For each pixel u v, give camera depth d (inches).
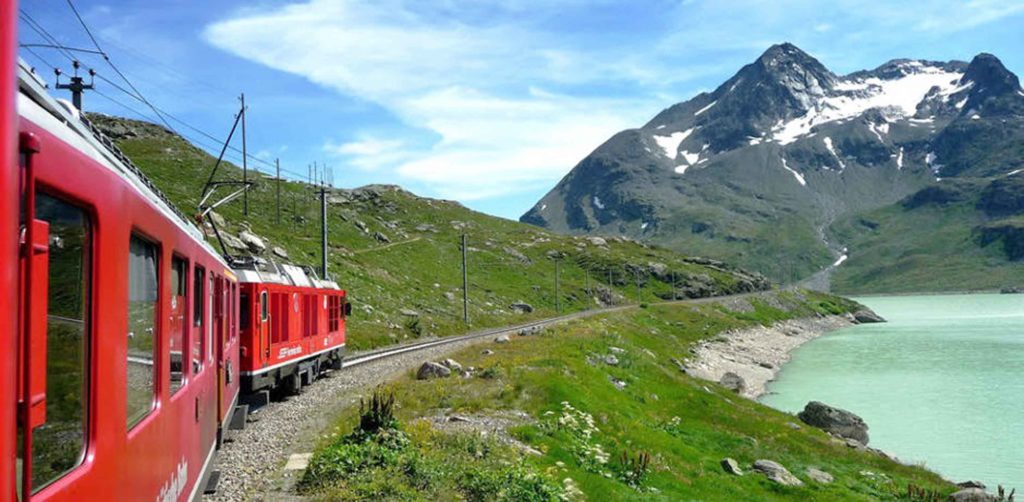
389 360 1644.9
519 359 1456.7
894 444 1915.6
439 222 7175.2
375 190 7529.5
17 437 145.0
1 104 129.7
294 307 1085.8
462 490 617.9
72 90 979.3
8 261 131.6
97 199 202.2
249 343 879.7
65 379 181.5
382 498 554.9
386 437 675.4
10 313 132.0
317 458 624.4
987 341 4475.9
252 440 746.2
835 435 1688.0
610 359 1784.0
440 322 3164.4
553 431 901.8
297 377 1111.6
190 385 374.9
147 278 273.1
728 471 1095.0
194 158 5359.3
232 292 701.9
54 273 174.4
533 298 5054.1
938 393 2659.9
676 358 3038.9
